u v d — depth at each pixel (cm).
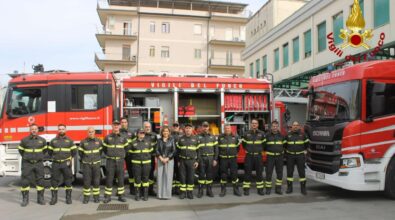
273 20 2961
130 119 1104
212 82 1134
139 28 4281
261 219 685
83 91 1045
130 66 4222
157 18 4347
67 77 1044
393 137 834
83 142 853
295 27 2395
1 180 1227
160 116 1115
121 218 702
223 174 919
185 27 4428
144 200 866
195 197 905
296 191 973
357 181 805
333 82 895
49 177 1030
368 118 816
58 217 712
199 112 1159
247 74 3256
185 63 4397
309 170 940
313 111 957
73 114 1034
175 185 945
